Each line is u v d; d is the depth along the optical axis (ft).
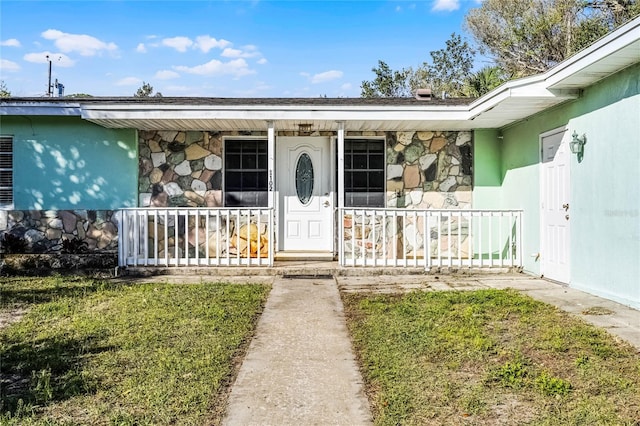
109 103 27.17
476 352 13.98
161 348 14.35
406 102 29.81
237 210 27.25
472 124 29.35
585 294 21.24
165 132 30.91
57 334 15.64
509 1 83.15
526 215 27.61
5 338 15.38
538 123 26.16
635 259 18.37
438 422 10.20
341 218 27.22
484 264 28.04
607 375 12.21
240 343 15.10
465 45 101.65
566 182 23.45
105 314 18.03
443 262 28.04
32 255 26.78
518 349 14.16
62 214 29.58
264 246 30.83
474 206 31.30
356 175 31.78
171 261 27.30
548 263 25.32
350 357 14.15
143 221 27.89
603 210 20.43
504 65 83.25
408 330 16.10
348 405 11.16
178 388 11.65
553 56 75.61
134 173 30.07
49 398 11.11
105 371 12.65
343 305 19.81
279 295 21.54
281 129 30.66
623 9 62.13
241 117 26.27
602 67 18.66
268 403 11.23
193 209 27.20
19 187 29.55
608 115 19.97
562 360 13.37
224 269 26.50
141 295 21.01
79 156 29.81
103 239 29.63
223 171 31.24
